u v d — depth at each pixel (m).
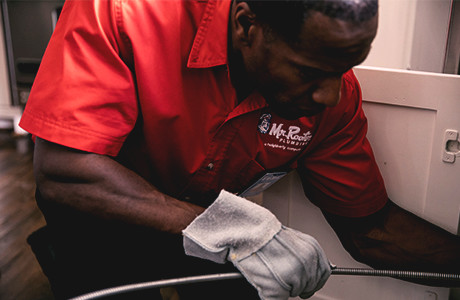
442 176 1.03
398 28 1.17
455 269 0.98
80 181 0.80
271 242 0.76
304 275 0.77
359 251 1.04
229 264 0.97
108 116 0.80
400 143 1.05
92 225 0.90
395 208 1.05
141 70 0.82
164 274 1.00
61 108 0.78
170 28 0.81
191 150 0.91
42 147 0.82
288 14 0.62
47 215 0.95
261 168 0.96
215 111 0.86
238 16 0.70
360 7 0.61
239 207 0.77
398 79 1.00
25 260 1.80
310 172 1.02
